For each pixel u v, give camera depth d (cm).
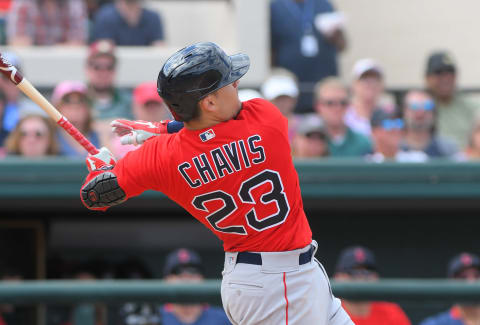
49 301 1725
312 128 2273
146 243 2402
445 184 2161
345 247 2438
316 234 2434
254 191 1055
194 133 1048
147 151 1064
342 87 2411
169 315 1927
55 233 2361
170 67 1010
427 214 2436
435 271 2453
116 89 2452
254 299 1085
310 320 1098
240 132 1045
